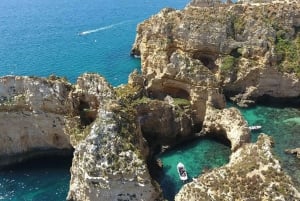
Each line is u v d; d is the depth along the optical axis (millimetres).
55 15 165375
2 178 58750
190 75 70500
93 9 174375
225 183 45156
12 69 98062
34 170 60594
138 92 67938
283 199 41969
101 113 52688
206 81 69562
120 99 57938
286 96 81375
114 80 92812
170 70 72562
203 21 87875
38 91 60750
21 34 133625
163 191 55188
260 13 89062
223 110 67188
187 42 88938
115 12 165875
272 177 44500
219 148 65625
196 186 45938
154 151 64688
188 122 68812
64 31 136625
